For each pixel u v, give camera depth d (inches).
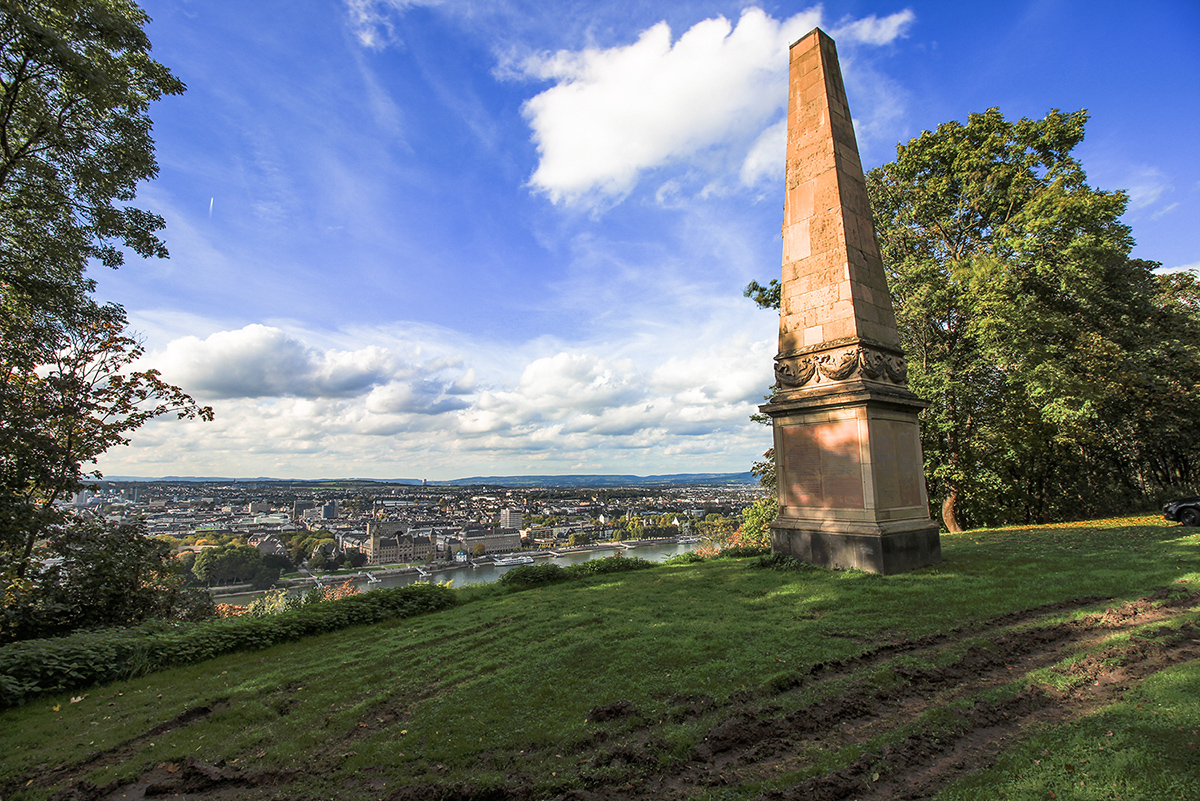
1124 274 896.9
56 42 460.1
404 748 199.8
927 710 201.6
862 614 330.3
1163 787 138.9
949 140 988.6
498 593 542.9
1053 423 952.9
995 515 1125.1
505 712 222.4
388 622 442.3
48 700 295.4
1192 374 955.3
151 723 248.8
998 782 150.6
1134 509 1113.4
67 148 550.3
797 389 546.0
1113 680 218.2
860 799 152.8
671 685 235.8
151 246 603.8
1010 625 298.8
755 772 169.5
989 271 827.4
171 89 593.0
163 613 550.6
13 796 190.2
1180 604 314.3
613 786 165.5
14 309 554.9
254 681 300.5
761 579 458.9
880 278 558.3
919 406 521.3
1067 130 913.5
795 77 602.5
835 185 546.6
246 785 187.0
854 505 481.1
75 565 496.4
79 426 543.5
